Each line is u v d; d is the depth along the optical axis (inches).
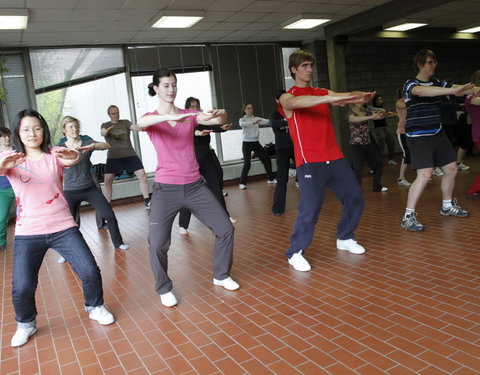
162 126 110.3
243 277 133.3
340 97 110.6
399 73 459.5
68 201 169.6
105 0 226.7
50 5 224.8
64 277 153.7
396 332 89.6
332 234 170.9
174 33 317.7
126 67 338.3
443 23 391.9
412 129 160.2
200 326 102.5
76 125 162.4
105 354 94.1
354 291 112.9
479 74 187.9
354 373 77.0
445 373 74.0
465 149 292.8
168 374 83.6
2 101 300.0
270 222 206.5
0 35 268.4
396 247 145.9
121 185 329.7
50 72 315.0
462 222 167.0
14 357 96.7
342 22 330.6
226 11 275.3
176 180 112.9
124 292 131.3
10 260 186.2
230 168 371.6
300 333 93.7
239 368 82.7
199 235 194.9
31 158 98.5
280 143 213.3
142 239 201.0
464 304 98.7
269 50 395.5
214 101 371.6
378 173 252.5
